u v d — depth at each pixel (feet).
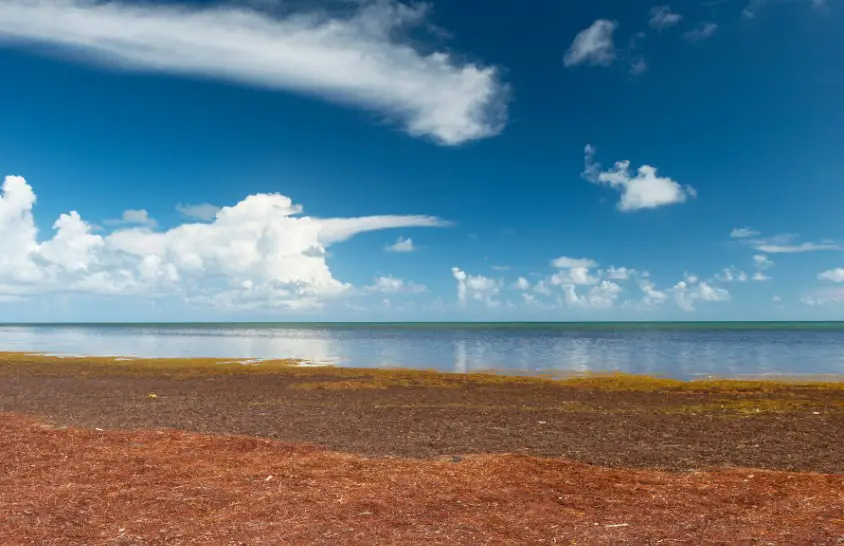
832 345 326.03
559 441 66.03
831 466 54.90
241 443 57.47
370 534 32.58
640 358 221.05
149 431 63.21
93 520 34.32
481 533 33.04
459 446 62.64
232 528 33.27
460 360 212.43
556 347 309.22
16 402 94.99
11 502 36.88
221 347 325.42
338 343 376.07
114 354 255.50
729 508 38.40
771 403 97.81
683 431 72.64
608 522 35.40
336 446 61.93
